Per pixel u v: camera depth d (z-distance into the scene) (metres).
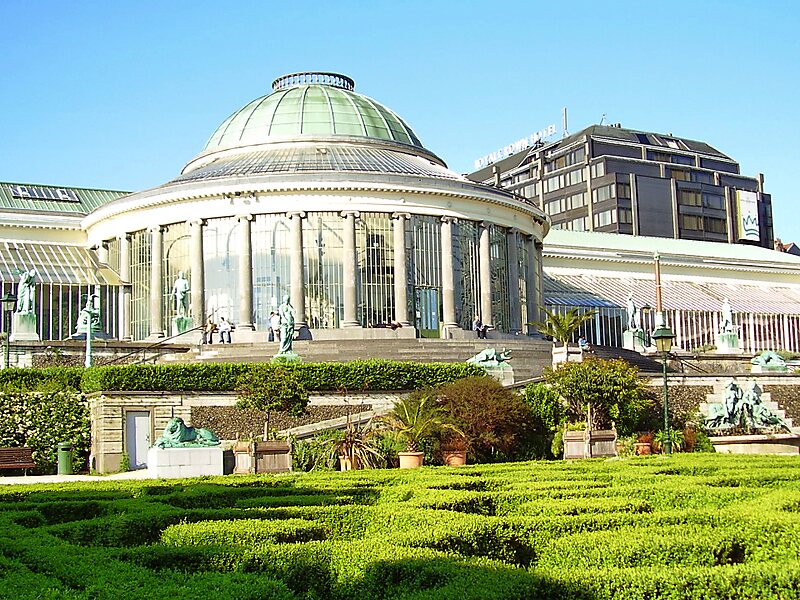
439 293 61.44
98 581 11.47
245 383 38.69
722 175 156.38
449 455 38.28
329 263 59.41
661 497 20.56
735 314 87.12
